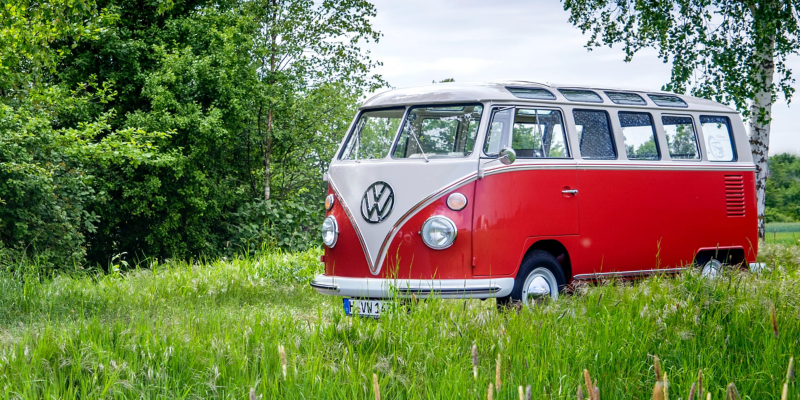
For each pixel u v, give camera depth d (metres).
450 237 7.24
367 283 7.44
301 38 29.36
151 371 4.48
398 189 7.57
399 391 4.41
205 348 5.04
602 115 8.47
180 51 25.12
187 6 27.75
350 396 4.27
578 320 5.67
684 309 5.82
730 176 9.61
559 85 8.40
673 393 4.31
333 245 7.99
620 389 4.34
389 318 5.67
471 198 7.33
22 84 18.41
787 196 75.44
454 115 7.73
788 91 17.81
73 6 16.16
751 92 17.30
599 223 8.16
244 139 29.83
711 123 9.67
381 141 8.09
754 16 17.11
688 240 9.01
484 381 4.26
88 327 5.37
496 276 7.32
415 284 7.21
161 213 25.88
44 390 4.28
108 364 4.58
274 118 30.20
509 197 7.46
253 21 28.22
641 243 8.53
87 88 25.59
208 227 28.11
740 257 9.82
